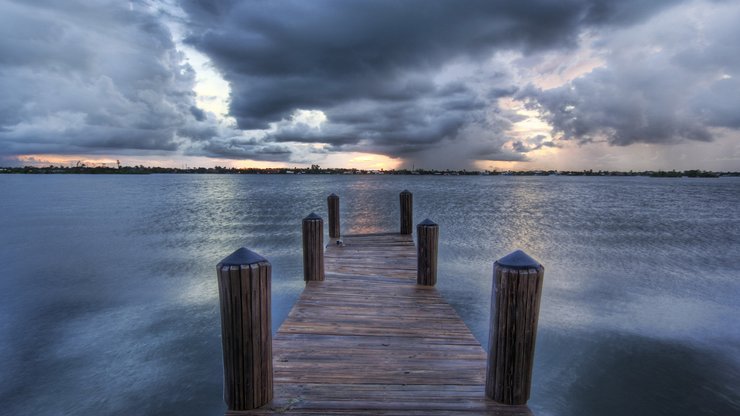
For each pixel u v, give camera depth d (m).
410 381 3.39
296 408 2.98
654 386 5.95
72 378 6.16
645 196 56.06
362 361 3.76
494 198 47.91
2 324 8.16
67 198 47.09
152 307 9.08
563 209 33.12
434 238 6.24
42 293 10.05
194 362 6.65
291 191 65.06
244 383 2.93
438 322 4.79
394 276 6.90
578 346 7.19
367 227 22.30
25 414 5.31
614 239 17.91
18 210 31.59
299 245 16.23
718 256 14.43
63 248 15.77
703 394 5.75
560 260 13.72
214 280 11.16
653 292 10.17
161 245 16.31
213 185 98.25
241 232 19.70
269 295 2.98
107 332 7.75
